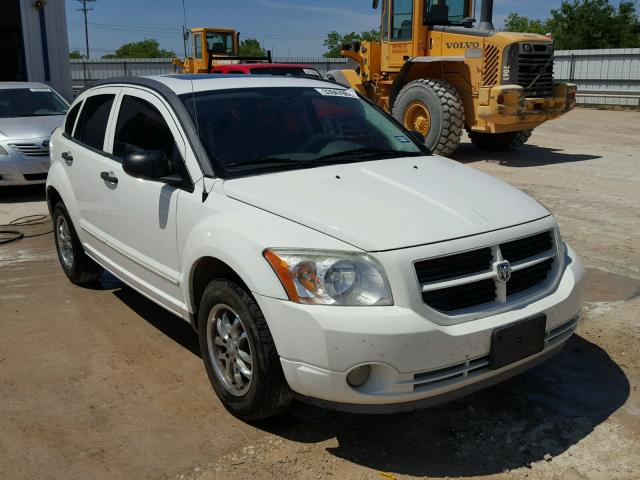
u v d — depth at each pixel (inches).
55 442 128.6
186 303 146.2
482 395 145.2
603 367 157.3
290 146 156.5
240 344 130.4
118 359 164.4
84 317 191.9
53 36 640.4
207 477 117.5
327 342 111.3
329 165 151.8
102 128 189.5
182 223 145.1
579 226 282.8
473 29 469.7
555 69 987.3
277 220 125.0
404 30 506.3
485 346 116.4
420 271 114.3
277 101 168.1
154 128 163.6
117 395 146.6
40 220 312.2
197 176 144.5
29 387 150.6
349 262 113.9
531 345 122.1
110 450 125.8
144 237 161.8
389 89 527.5
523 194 146.9
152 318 190.9
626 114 805.9
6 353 168.4
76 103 215.3
